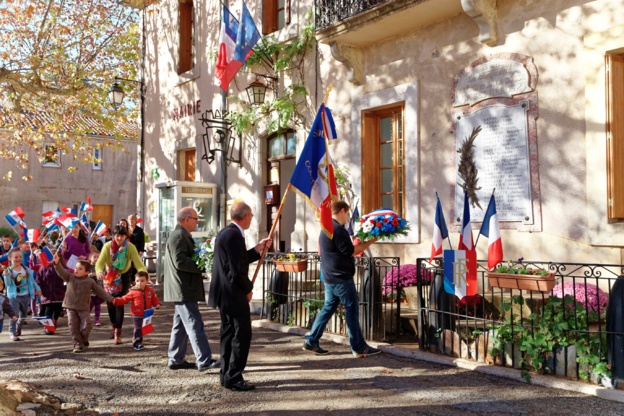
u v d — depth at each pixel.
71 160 31.08
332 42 10.53
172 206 13.85
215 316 10.12
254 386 5.59
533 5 8.23
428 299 7.08
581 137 7.66
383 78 10.42
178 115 15.72
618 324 5.18
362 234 6.83
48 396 5.32
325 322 7.05
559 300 5.86
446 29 9.39
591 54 7.56
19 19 16.53
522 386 5.54
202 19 14.88
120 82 16.80
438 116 9.46
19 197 29.56
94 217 31.73
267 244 6.03
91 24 17.59
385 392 5.40
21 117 19.34
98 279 8.93
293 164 14.70
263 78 12.84
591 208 7.50
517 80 8.35
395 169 10.50
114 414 4.84
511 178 8.36
